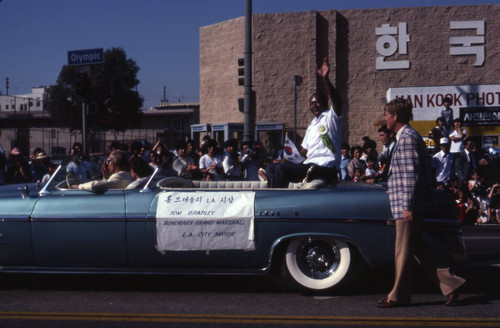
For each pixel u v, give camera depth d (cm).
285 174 555
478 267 634
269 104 2791
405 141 448
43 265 515
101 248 505
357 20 2698
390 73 2677
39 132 5997
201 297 501
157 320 429
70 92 5294
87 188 527
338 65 2719
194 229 497
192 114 6234
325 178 545
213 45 3141
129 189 530
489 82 2612
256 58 2805
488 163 1337
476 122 2044
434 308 459
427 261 473
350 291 520
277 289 530
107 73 5466
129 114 5512
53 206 513
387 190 505
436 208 463
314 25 2706
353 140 2716
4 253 514
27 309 461
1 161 1121
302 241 501
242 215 494
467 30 2620
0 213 514
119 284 554
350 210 490
